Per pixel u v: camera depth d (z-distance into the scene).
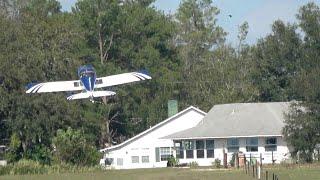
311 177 187.62
